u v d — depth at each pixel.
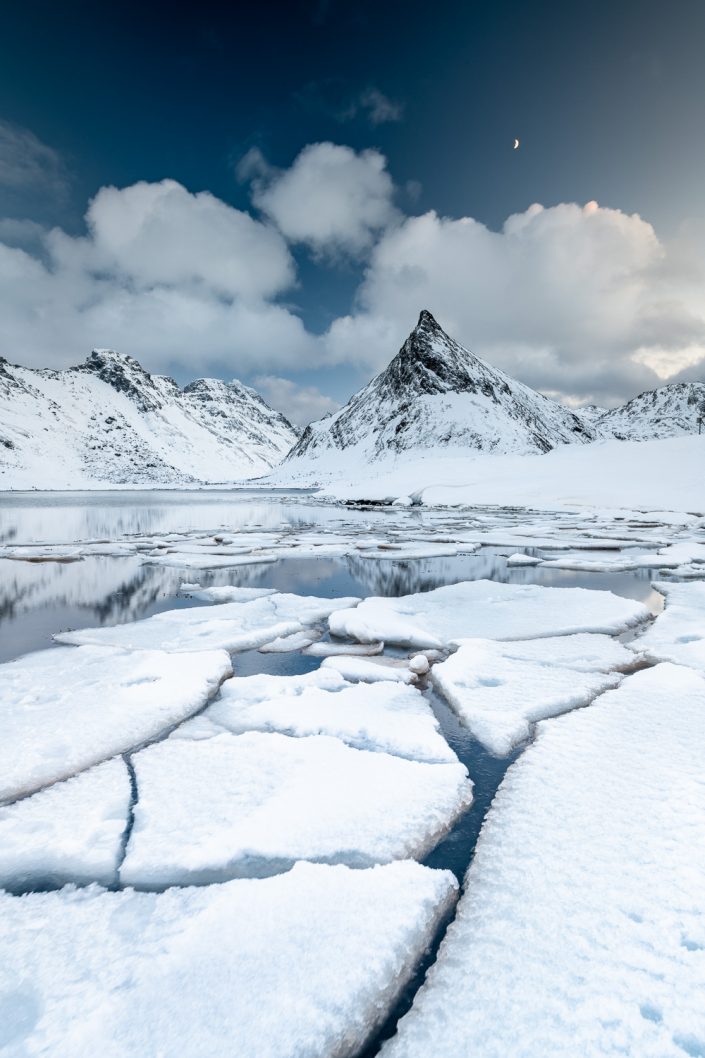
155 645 8.45
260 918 2.92
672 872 3.18
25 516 43.25
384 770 4.56
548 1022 2.29
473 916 2.93
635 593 12.94
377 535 26.94
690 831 3.57
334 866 3.34
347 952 2.70
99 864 3.43
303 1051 2.22
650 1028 2.23
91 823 3.85
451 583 14.77
